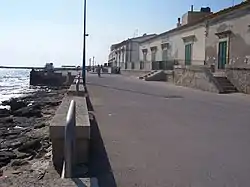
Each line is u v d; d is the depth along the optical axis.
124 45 68.62
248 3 23.91
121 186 4.46
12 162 7.52
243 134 8.09
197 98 17.72
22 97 30.97
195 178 4.83
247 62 23.95
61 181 3.88
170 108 13.05
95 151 6.16
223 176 4.95
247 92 20.98
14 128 13.94
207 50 30.80
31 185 3.95
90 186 3.73
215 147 6.70
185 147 6.63
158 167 5.30
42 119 15.95
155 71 40.44
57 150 5.27
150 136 7.59
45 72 61.03
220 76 23.53
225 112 12.20
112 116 10.55
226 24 27.19
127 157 5.81
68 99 10.10
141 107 13.12
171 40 42.44
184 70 29.17
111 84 29.12
